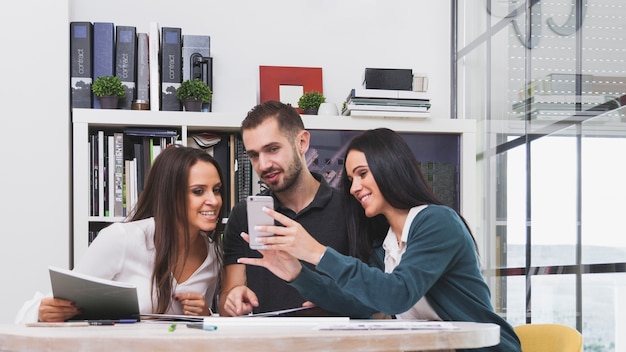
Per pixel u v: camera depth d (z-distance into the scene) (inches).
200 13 160.2
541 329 90.1
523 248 144.0
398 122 150.3
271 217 71.9
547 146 137.2
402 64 167.3
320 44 164.2
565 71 132.9
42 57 143.7
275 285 101.0
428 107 150.1
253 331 62.9
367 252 94.0
